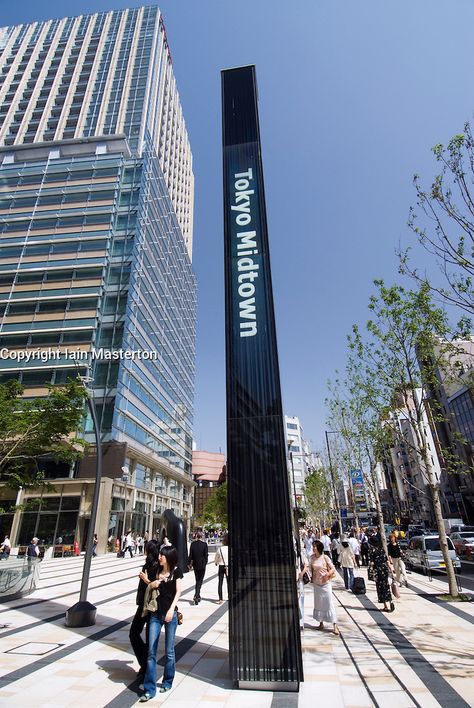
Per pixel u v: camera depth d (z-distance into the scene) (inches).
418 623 329.4
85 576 345.4
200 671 218.2
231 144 300.0
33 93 2208.4
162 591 196.9
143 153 1740.9
